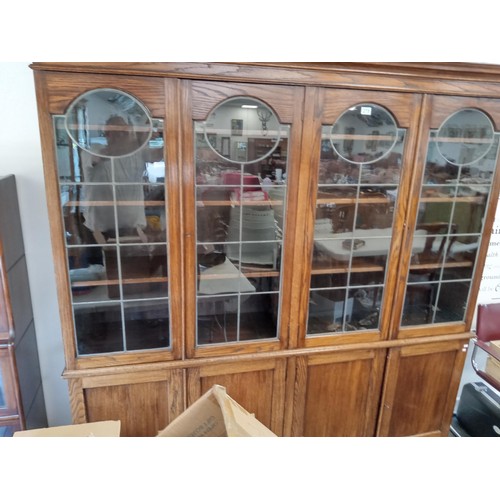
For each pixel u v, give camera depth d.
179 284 1.28
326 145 1.27
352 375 1.55
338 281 1.44
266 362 1.44
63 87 1.06
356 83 1.21
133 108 1.12
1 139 1.39
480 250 1.52
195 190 1.21
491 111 1.34
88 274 1.25
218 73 1.11
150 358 1.33
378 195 1.37
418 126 1.30
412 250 1.47
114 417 1.38
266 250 1.34
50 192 1.13
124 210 1.21
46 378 1.66
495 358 1.65
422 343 1.56
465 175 1.42
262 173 1.25
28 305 1.51
